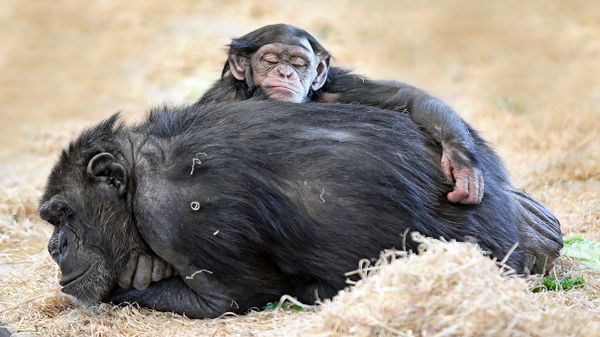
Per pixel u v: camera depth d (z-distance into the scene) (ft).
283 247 35.70
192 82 92.22
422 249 33.19
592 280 40.11
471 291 29.01
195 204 35.29
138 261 37.17
